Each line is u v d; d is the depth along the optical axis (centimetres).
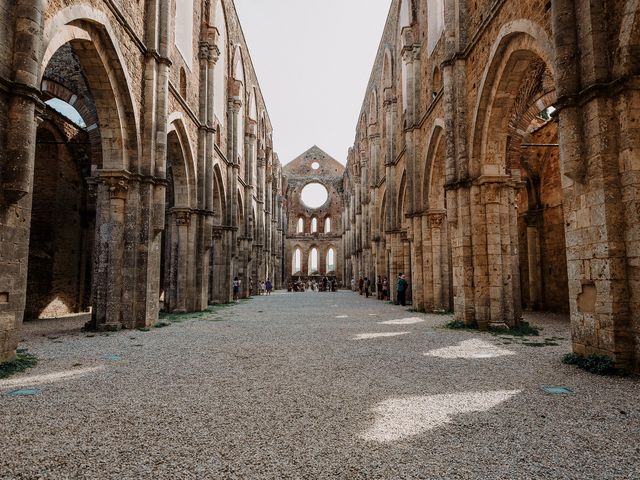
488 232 1337
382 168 3500
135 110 1352
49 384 661
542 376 708
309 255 7425
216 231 2700
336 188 7500
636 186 705
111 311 1318
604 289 735
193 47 2045
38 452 406
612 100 739
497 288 1312
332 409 537
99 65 1197
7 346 778
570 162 775
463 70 1463
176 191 2012
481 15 1356
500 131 1330
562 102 785
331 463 383
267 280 4747
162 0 1503
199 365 802
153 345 1036
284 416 511
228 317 1780
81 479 352
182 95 1906
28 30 787
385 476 358
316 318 1723
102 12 1131
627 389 625
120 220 1335
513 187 1367
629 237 714
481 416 511
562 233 2047
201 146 2138
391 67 2895
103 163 1322
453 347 998
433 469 371
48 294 1909
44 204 1933
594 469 372
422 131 2102
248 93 3594
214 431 461
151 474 360
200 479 351
